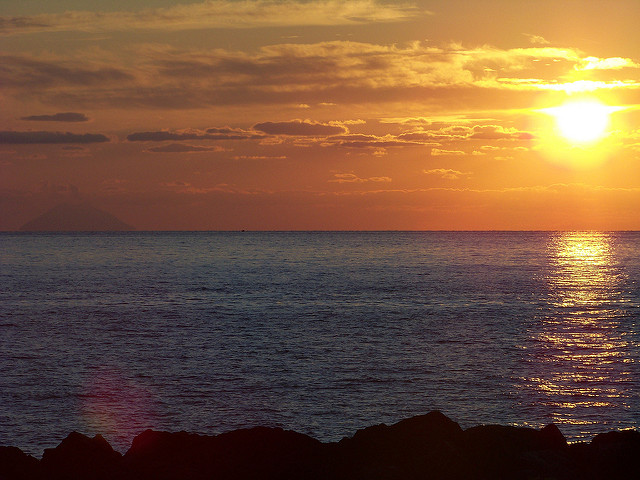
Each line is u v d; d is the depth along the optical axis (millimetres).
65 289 100438
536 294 92688
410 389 39531
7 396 37906
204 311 75062
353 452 17031
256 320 67812
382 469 15984
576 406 36062
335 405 36250
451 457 16344
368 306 79188
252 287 104000
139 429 32438
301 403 36562
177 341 55812
